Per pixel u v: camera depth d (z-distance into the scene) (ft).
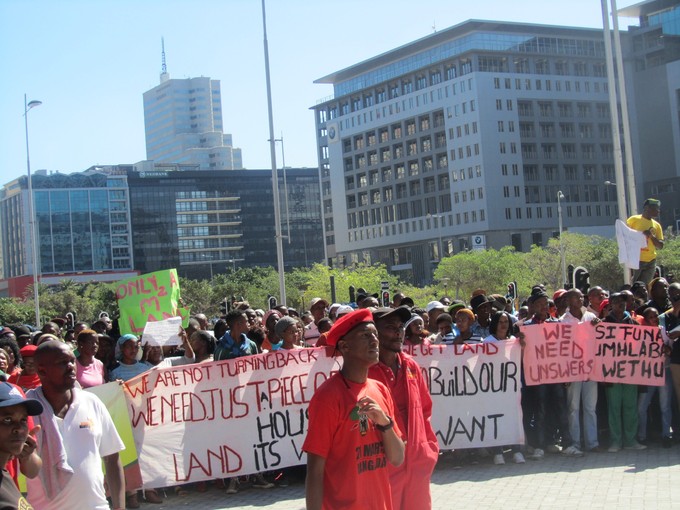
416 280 464.65
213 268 632.79
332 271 286.66
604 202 437.99
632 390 40.34
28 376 32.48
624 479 34.24
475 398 38.45
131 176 618.85
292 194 649.20
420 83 452.76
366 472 17.53
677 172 416.05
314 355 36.83
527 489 33.47
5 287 588.91
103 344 37.58
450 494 33.45
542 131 429.38
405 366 21.97
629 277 60.39
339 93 502.38
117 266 609.83
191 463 35.35
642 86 429.79
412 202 459.32
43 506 19.13
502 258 293.43
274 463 36.09
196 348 39.52
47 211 599.57
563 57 433.89
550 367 39.45
